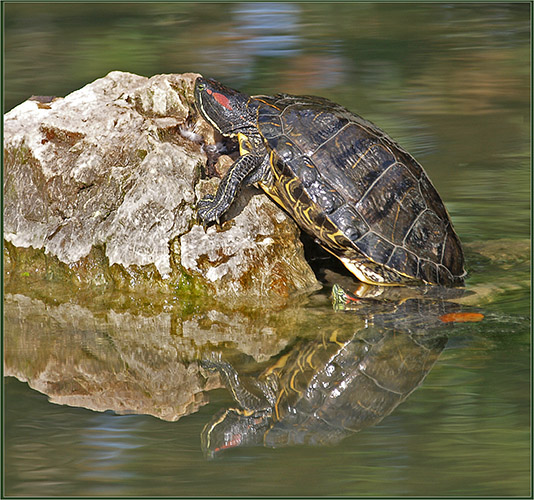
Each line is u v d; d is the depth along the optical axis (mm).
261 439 7398
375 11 26047
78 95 11781
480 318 9508
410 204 10312
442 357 8641
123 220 10430
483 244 12016
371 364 8602
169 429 7539
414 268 10062
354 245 9891
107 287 10484
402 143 16078
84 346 9117
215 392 8203
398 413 7730
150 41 22297
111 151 10891
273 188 10547
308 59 20906
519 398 7844
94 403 8016
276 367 8625
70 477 6773
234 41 22328
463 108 18156
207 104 11133
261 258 10438
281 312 9898
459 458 7047
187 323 9703
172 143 11102
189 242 10359
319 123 10406
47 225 10953
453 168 14969
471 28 23953
